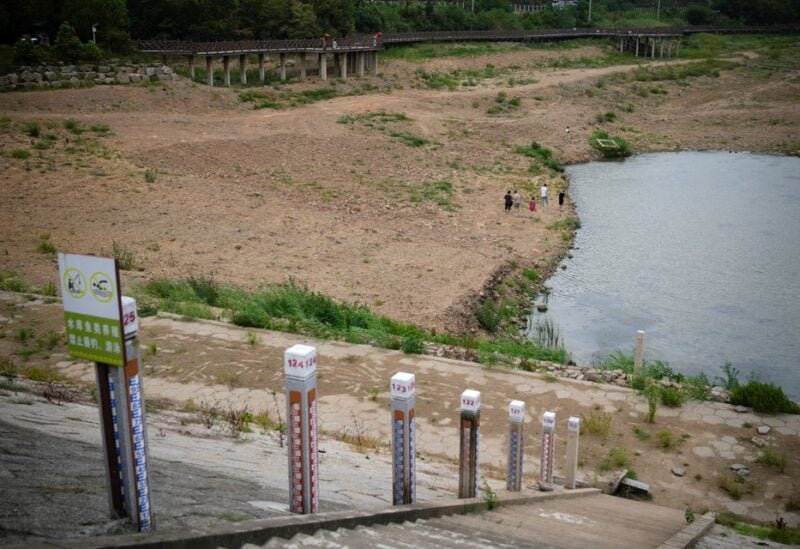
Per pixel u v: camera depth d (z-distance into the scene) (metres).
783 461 14.90
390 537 6.54
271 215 37.19
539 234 39.78
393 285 29.09
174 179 41.91
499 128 65.81
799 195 50.22
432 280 30.12
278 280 28.25
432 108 70.19
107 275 5.08
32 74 58.56
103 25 66.31
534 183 50.81
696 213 45.91
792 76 89.19
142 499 5.47
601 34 109.50
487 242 37.03
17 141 44.81
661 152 66.81
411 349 19.77
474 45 99.12
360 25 96.75
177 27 76.81
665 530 10.29
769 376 24.88
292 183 44.00
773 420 16.62
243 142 50.44
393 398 8.23
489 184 49.47
